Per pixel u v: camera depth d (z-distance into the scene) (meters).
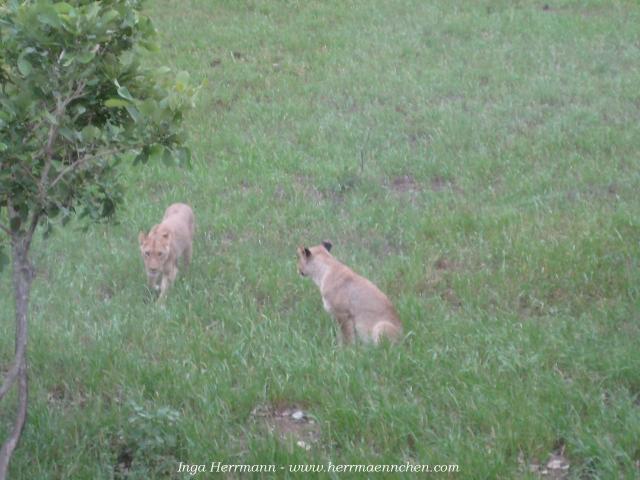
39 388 11.71
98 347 12.67
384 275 15.29
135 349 12.74
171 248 15.16
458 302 14.63
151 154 8.98
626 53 27.83
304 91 25.55
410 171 20.61
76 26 8.16
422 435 10.42
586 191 18.84
